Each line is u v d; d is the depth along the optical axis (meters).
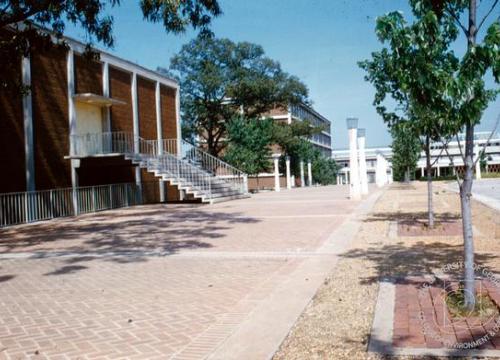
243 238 11.91
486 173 50.41
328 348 4.43
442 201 20.75
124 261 9.52
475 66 4.52
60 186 22.77
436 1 4.93
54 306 6.42
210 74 44.56
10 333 5.38
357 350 4.33
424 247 9.34
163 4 12.96
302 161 57.31
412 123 6.34
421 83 4.68
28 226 17.48
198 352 4.56
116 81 27.48
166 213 20.45
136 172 28.91
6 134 19.70
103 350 4.75
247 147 42.28
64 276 8.34
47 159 21.97
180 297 6.60
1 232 15.91
